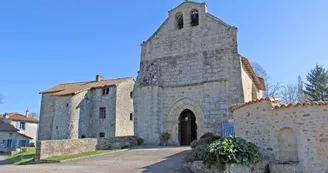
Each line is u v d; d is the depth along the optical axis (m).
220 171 9.27
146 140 21.16
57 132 29.56
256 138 11.42
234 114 13.63
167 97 22.06
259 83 27.55
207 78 20.77
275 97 11.36
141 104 22.12
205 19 22.14
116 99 31.95
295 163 9.66
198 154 10.71
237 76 19.81
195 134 22.72
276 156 10.26
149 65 23.22
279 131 10.40
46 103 34.50
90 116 32.50
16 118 41.50
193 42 22.09
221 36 21.16
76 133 29.91
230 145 9.68
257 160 9.73
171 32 23.20
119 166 11.84
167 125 21.53
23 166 13.27
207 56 21.23
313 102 9.90
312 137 9.61
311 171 9.38
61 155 16.86
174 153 15.22
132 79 35.97
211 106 20.00
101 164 12.66
